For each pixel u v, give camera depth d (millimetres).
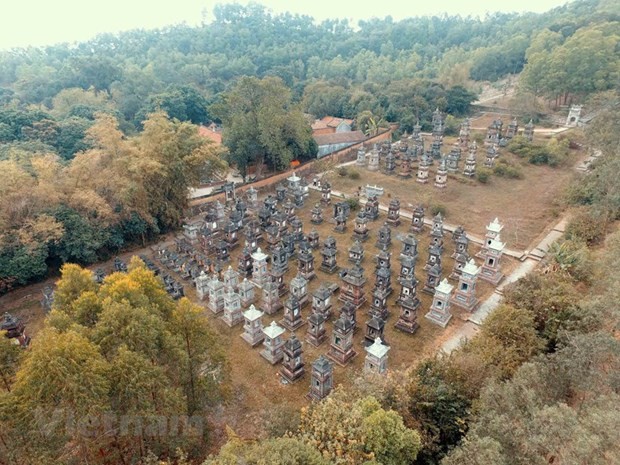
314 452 17500
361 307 38000
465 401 22750
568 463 14273
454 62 129375
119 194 45281
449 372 24438
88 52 167000
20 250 38688
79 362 18500
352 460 17891
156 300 26484
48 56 154250
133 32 191625
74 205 43250
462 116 98750
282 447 17250
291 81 130250
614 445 14328
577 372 20000
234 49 163750
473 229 51094
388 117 96812
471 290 36750
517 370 21609
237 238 50594
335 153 80750
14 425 17750
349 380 29219
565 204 53438
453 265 44125
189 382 22906
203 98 102438
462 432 21359
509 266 43094
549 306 28594
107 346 21000
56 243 40969
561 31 107750
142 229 49312
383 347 28547
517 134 79750
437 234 46375
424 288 39781
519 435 16453
